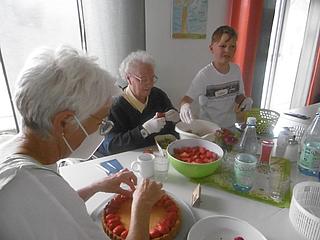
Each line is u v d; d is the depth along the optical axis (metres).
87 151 0.80
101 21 1.89
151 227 0.82
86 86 0.63
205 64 2.64
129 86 1.65
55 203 0.59
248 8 2.54
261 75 2.99
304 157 1.18
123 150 1.42
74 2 1.78
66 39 1.83
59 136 0.65
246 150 1.28
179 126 1.41
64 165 1.21
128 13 1.94
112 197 0.96
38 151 0.68
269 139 1.46
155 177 1.12
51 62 0.63
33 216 0.57
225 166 1.18
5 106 1.77
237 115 1.81
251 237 0.81
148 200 0.82
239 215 0.92
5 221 0.57
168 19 2.30
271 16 2.79
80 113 0.64
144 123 1.51
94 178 1.12
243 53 2.68
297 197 0.94
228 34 1.73
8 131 1.78
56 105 0.61
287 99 3.75
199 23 2.46
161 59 2.39
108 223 0.82
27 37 1.71
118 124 1.55
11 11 1.63
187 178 1.13
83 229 0.62
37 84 0.60
